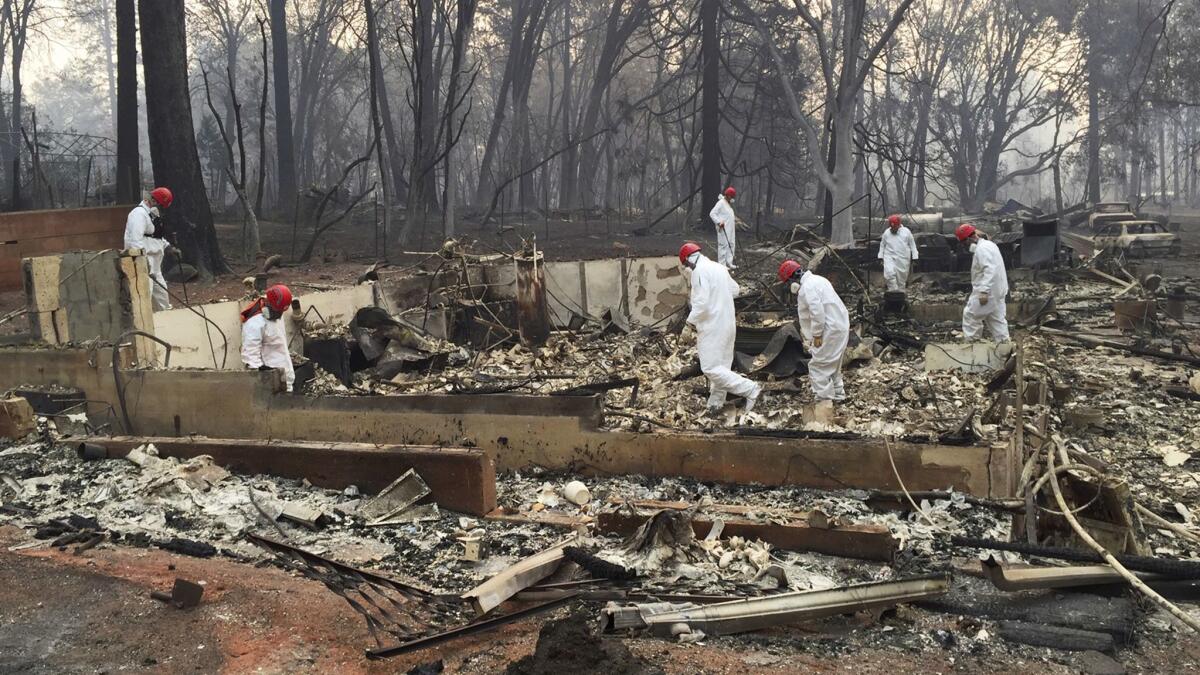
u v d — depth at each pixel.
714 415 11.69
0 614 6.38
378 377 14.66
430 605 6.48
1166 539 7.51
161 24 23.31
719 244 24.34
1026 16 66.25
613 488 9.03
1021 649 5.81
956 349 13.73
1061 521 7.13
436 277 18.19
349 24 64.88
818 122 68.25
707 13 44.12
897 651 5.79
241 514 8.45
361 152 74.31
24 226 21.16
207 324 13.65
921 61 72.38
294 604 6.43
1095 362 15.03
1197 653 5.79
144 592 6.68
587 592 6.43
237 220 41.88
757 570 6.85
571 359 16.08
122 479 9.23
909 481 8.42
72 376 11.52
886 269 21.53
